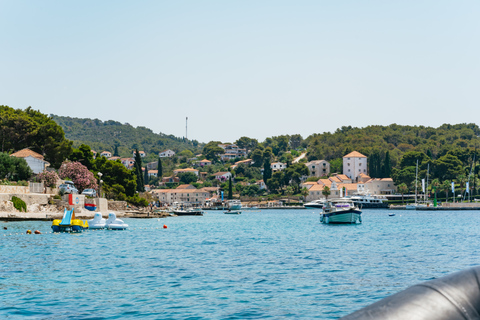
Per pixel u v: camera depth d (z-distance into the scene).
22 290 23.17
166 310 19.44
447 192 179.75
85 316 18.45
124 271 29.31
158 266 31.59
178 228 76.31
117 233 61.50
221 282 25.56
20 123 104.12
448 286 5.81
